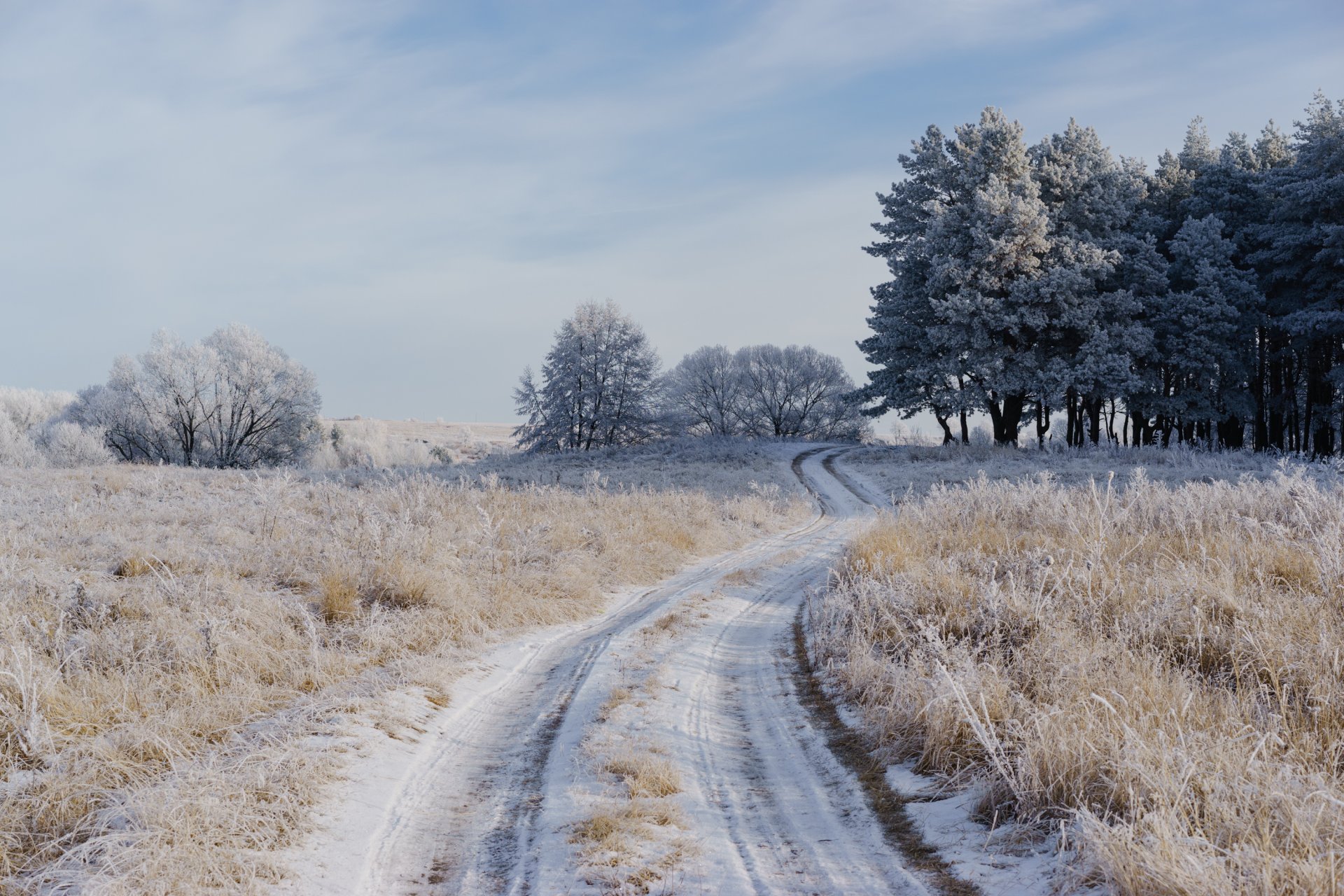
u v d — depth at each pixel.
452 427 132.50
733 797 5.50
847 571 13.00
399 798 5.41
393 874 4.36
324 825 4.75
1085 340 43.25
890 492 34.84
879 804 5.34
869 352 48.72
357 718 6.59
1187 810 4.23
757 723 7.35
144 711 6.09
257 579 10.76
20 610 7.98
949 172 44.88
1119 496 15.19
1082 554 10.39
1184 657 7.01
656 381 56.44
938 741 5.82
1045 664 6.79
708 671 9.13
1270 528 10.78
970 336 42.03
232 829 4.35
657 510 22.11
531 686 8.55
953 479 35.91
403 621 9.82
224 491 22.14
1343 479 16.20
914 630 9.04
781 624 11.97
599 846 4.50
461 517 16.77
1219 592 7.88
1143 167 51.09
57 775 4.88
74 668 6.73
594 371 55.28
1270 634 6.59
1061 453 42.00
